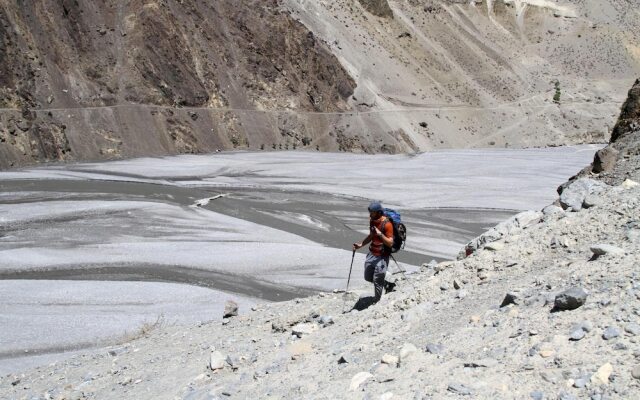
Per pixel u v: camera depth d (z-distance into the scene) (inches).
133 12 2610.7
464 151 2888.8
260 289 939.3
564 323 242.7
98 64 2401.6
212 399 302.0
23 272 998.4
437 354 261.9
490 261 351.6
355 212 1523.1
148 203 1477.6
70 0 2449.6
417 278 416.8
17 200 1481.3
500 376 221.1
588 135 3560.5
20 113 2044.8
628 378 194.4
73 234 1217.4
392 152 2883.9
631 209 330.3
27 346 685.9
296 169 2082.9
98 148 2158.0
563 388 201.6
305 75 3019.2
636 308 231.0
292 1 3506.4
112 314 792.9
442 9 4579.2
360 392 249.3
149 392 359.9
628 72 4448.8
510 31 4749.0
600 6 5137.8
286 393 283.3
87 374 441.4
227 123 2588.6
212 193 1656.0
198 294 884.6
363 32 3713.1
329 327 384.5
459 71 3932.1
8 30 2185.0
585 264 289.7
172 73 2544.3
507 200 1665.8
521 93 3951.8
